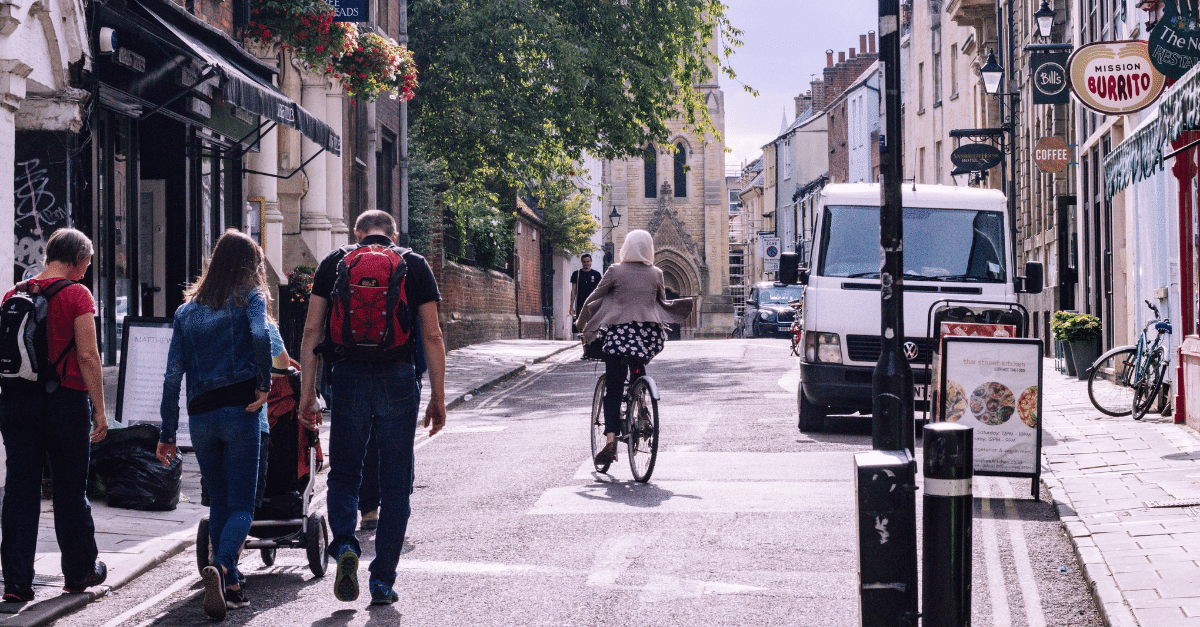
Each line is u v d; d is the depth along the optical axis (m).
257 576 7.21
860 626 4.60
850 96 64.50
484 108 28.84
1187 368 13.30
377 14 26.33
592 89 30.02
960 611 4.54
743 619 6.00
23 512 6.55
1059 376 21.83
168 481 9.28
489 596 6.53
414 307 6.46
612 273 10.13
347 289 6.32
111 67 12.84
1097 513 8.24
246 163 18.42
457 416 16.20
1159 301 15.84
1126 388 14.34
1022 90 31.97
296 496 7.11
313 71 19.39
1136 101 13.48
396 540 6.43
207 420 6.40
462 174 31.12
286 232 20.77
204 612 6.35
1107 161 14.86
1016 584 6.64
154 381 9.57
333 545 6.34
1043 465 10.72
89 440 6.78
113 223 13.27
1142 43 13.45
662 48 31.45
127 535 8.25
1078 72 13.56
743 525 8.20
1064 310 25.27
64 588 6.71
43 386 6.61
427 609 6.30
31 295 6.64
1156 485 9.23
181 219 15.02
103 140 12.97
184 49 11.61
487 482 10.29
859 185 14.22
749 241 98.19
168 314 15.07
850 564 7.09
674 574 6.91
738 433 13.18
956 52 40.56
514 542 7.84
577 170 33.78
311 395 6.45
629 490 9.62
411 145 29.78
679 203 84.62
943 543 4.54
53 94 10.85
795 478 10.05
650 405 9.88
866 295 13.27
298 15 16.89
